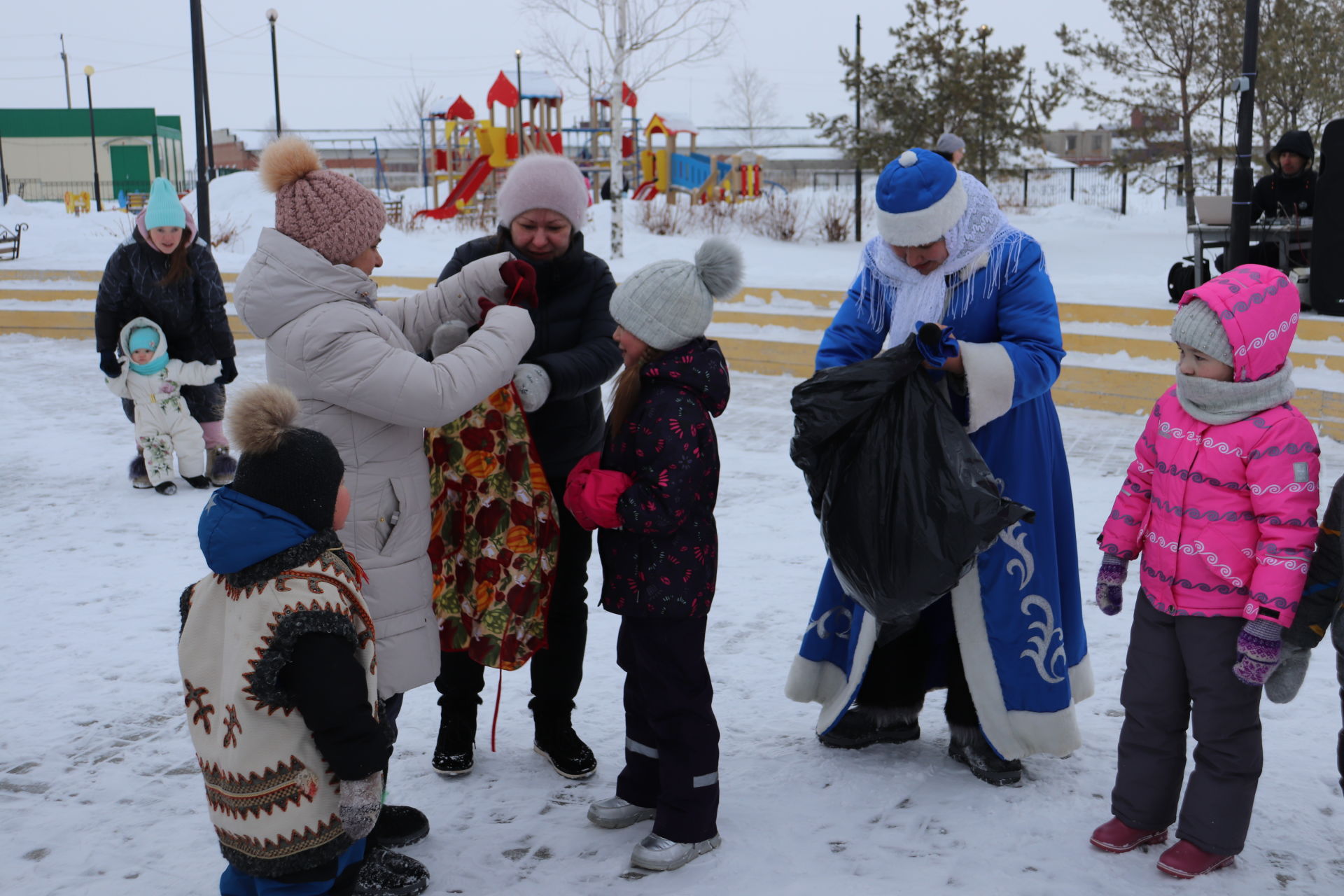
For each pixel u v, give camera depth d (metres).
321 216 2.71
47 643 4.54
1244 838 2.79
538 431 3.42
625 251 19.06
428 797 3.34
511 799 3.33
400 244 19.80
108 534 6.11
